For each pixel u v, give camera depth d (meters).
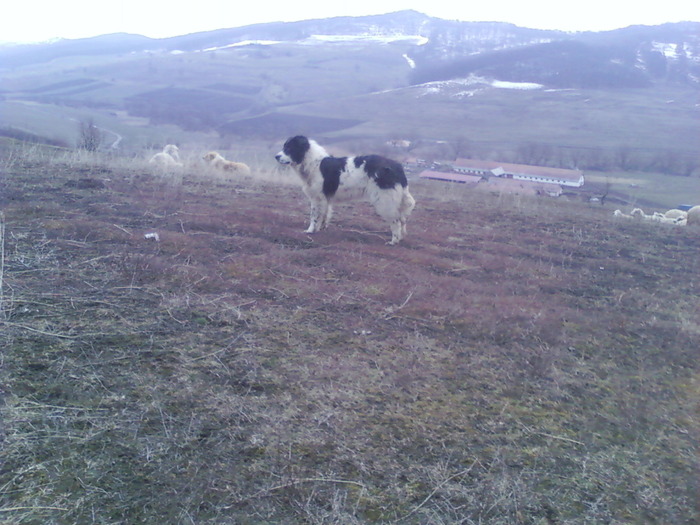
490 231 9.59
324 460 3.24
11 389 3.49
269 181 12.62
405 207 8.09
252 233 7.73
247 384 3.90
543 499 3.12
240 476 3.03
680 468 3.51
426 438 3.53
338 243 7.76
